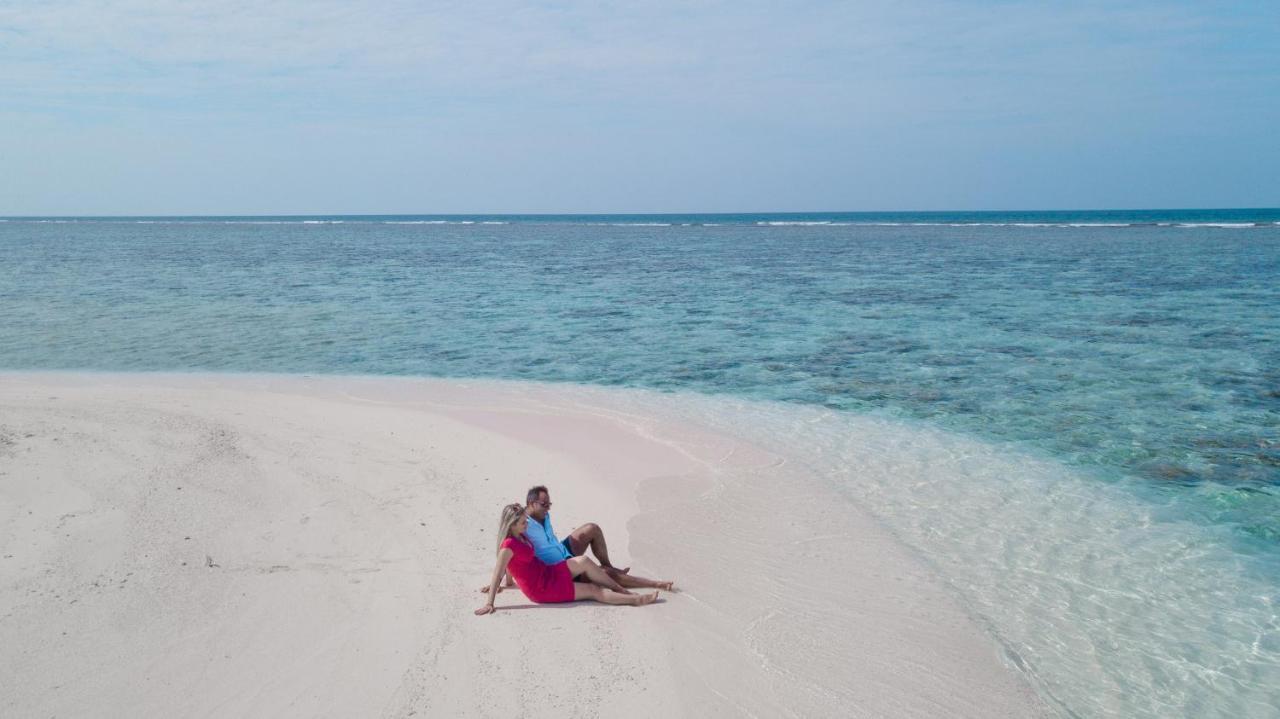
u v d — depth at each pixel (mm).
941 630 6664
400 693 5520
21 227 164375
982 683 5902
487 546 8172
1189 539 8648
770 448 12102
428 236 109750
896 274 41719
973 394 15602
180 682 5562
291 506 9117
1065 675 6039
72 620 6301
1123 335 21812
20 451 10672
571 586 6980
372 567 7586
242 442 11664
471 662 5957
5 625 6152
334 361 19641
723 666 6031
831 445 12297
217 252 68875
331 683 5613
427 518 8891
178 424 12531
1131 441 12320
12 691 5340
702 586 7418
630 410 14562
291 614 6605
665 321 26094
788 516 9273
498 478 10406
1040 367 17969
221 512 8797
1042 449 12008
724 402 15234
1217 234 78062
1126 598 7285
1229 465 11172
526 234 116250
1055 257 51250
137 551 7641
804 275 42312
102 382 16812
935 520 9188
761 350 20750
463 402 15164
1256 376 16688
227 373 18094
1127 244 63281
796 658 6180
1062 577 7719
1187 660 6250
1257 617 6926
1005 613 6988
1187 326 23125
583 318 26969
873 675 5969
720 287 36688
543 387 16703
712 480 10555
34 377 17312
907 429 13203
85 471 9961
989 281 37000
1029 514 9398
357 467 10688
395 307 29969
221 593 6918
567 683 5719
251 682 5594
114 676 5590
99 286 37562
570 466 11008
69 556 7434
